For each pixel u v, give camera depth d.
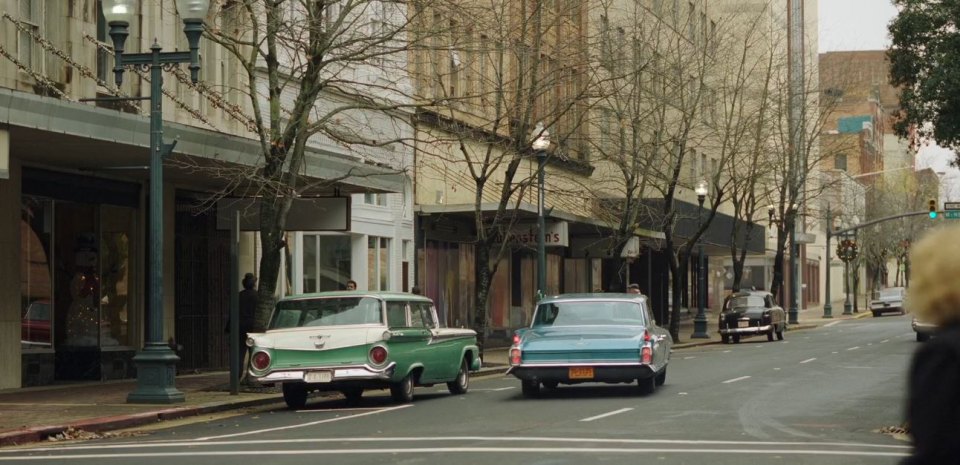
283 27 26.59
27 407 19.95
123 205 27.59
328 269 35.34
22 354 24.59
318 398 23.86
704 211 58.66
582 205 48.84
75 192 25.95
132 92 25.09
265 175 23.50
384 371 20.80
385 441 15.29
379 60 26.83
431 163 40.94
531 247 43.19
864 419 18.11
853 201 100.31
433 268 42.09
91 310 26.78
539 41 33.91
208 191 30.20
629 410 19.61
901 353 38.12
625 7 51.94
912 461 3.91
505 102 35.19
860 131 121.12
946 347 3.88
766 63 64.44
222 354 30.81
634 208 44.97
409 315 22.20
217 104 26.53
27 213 24.98
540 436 15.74
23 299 24.84
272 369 20.94
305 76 23.64
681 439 15.38
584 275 59.66
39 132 20.19
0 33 20.88
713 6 64.19
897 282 118.25
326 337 20.89
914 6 46.22
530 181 34.28
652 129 48.09
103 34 24.80
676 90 45.41
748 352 40.34
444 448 14.37
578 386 25.70
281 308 21.72
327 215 26.27
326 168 27.77
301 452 14.10
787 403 20.84
